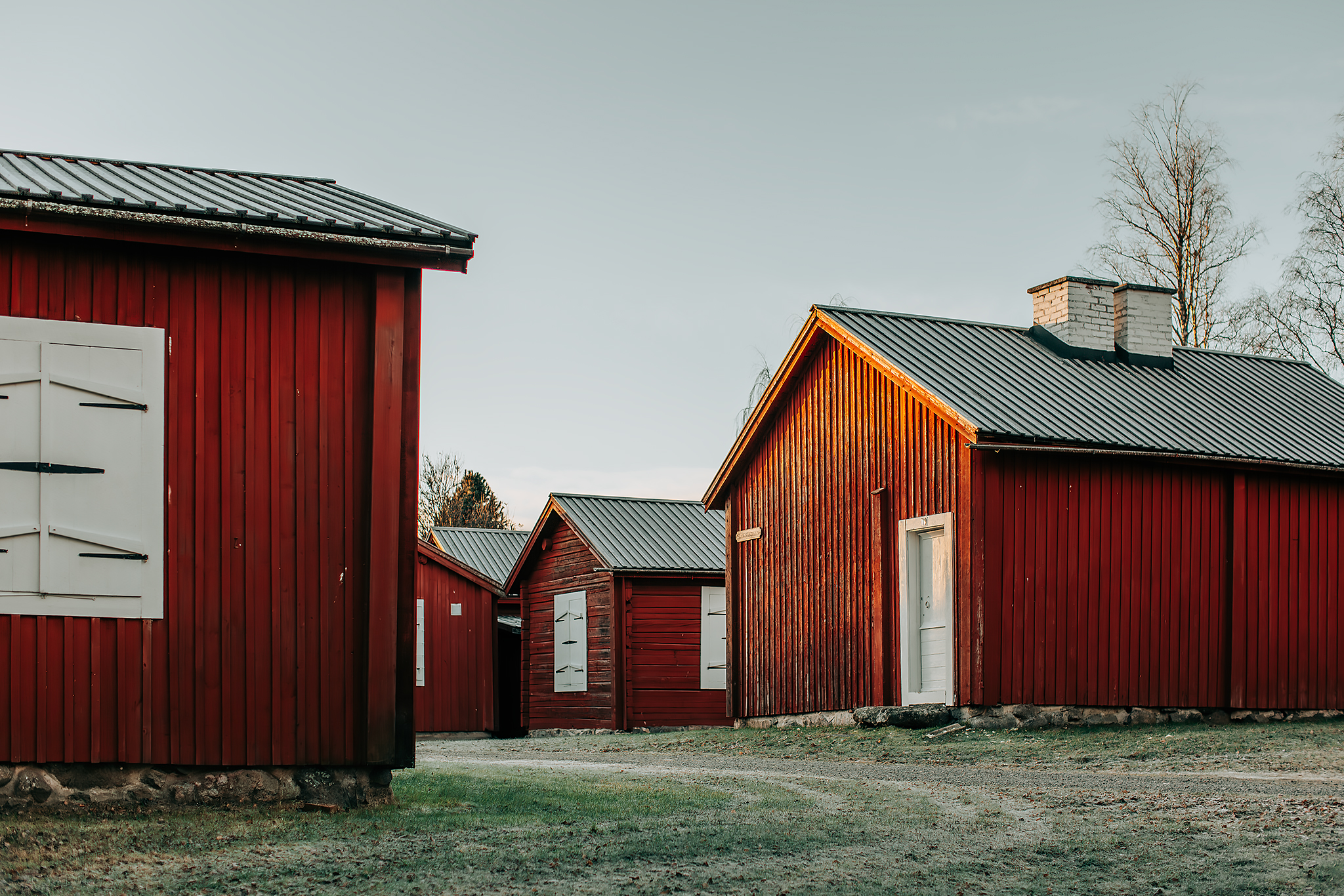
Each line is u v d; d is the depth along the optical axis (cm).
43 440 907
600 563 2597
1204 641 1791
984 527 1661
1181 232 3319
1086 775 1262
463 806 977
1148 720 1731
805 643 2028
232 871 750
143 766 916
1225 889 733
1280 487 1875
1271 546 1855
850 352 1961
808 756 1568
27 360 908
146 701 916
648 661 2572
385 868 765
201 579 939
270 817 901
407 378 1000
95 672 907
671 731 2341
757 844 850
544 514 2867
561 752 1855
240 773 938
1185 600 1783
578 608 2738
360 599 978
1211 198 3297
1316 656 1869
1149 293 2064
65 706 896
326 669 964
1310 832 875
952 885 745
